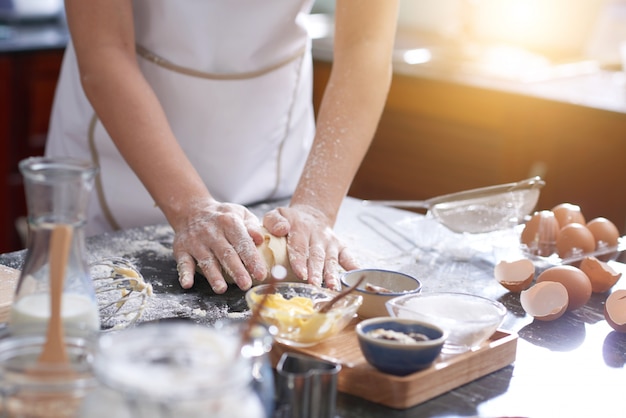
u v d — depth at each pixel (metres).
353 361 0.96
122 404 0.65
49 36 3.14
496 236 1.50
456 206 1.47
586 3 3.22
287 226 1.31
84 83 1.46
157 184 1.38
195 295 1.21
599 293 1.33
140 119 1.42
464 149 2.79
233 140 1.72
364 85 1.54
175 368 0.63
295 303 1.04
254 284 1.25
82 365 0.71
